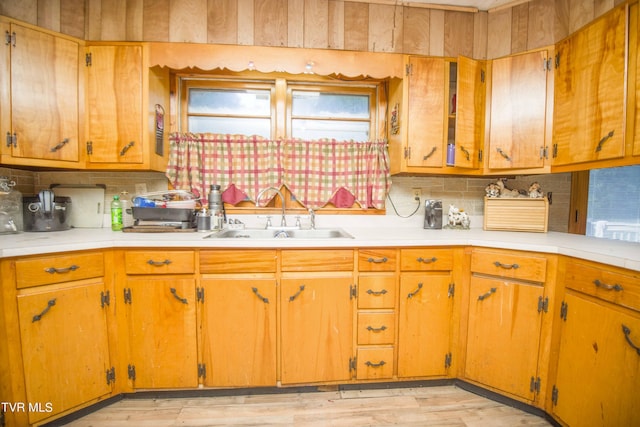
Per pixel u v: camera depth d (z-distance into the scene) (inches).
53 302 47.4
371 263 56.8
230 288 54.2
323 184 77.7
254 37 67.1
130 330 53.7
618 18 51.0
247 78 75.5
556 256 50.8
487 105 70.3
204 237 57.2
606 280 42.0
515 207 71.4
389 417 52.6
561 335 49.2
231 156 75.1
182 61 64.4
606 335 41.6
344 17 69.2
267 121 79.0
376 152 76.9
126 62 63.4
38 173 72.7
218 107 77.7
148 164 64.6
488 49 72.2
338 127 80.8
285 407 54.8
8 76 55.6
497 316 55.7
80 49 62.5
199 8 65.8
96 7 63.5
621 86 50.8
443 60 69.0
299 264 55.3
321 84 78.7
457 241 57.9
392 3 69.9
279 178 74.8
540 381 52.2
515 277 54.0
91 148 63.5
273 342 55.3
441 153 69.6
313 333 56.1
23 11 58.7
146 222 65.2
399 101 70.6
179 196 73.0
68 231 65.7
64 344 48.7
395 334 58.0
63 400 48.8
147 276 53.6
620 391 39.4
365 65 68.0
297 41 68.1
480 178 82.9
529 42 67.6
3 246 44.6
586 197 76.4
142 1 64.5
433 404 56.1
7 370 44.4
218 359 54.8
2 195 59.6
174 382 54.6
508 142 68.2
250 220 75.6
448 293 58.8
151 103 65.2
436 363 59.1
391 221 80.0
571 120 59.6
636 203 93.5
